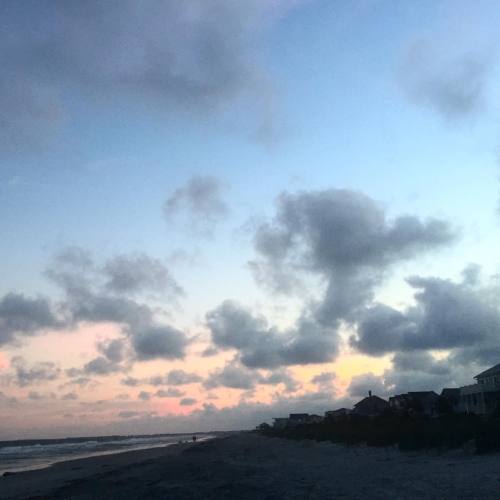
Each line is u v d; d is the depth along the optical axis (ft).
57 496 113.60
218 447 318.65
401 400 338.95
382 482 89.10
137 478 136.77
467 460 111.55
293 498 78.18
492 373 251.80
